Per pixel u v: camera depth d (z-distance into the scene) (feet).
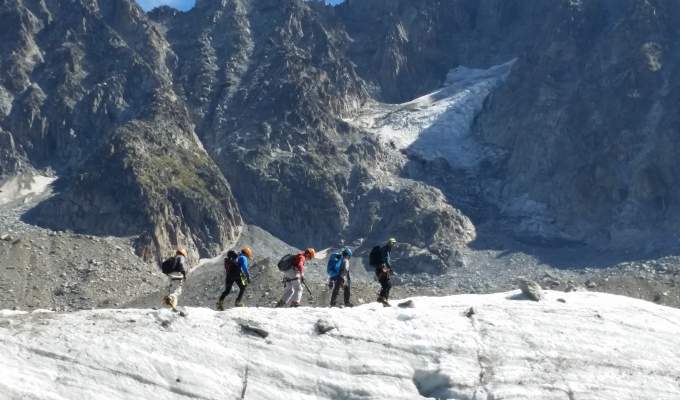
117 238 438.40
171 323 98.22
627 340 112.57
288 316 103.96
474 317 111.86
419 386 97.55
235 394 90.89
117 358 90.68
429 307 116.06
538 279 386.52
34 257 353.72
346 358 98.12
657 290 301.02
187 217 461.78
